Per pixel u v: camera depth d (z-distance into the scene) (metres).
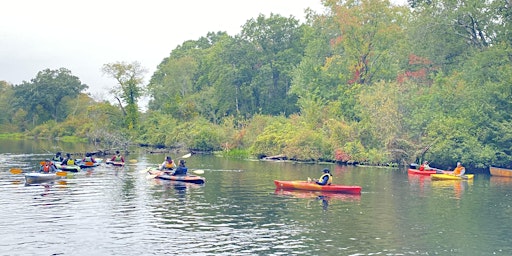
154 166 47.69
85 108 127.06
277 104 90.81
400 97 55.94
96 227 21.55
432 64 67.12
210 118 94.00
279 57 90.75
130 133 89.31
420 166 44.59
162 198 28.88
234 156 64.44
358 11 70.31
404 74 66.69
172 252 18.11
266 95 93.94
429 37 64.94
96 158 55.06
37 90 130.75
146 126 90.88
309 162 56.19
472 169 51.41
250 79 93.88
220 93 93.88
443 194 32.31
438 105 53.78
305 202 28.36
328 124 58.81
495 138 49.03
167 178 37.09
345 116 64.31
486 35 61.88
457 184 37.91
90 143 88.31
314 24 79.12
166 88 107.81
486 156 47.25
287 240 19.97
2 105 134.88
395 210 26.42
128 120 95.00
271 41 92.56
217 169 46.69
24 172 41.12
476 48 61.56
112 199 28.27
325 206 27.23
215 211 25.38
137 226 21.83
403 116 54.44
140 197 29.11
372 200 29.42
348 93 66.94
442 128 50.03
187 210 25.47
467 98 52.22
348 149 54.12
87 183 34.72
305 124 63.00
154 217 23.67
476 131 49.81
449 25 62.94
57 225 21.80
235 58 93.19
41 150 68.75
